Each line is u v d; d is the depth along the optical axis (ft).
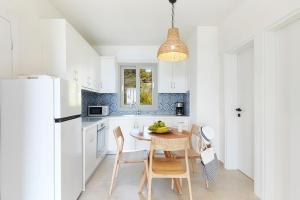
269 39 7.52
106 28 12.48
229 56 11.24
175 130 10.14
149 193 7.22
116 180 9.96
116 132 8.97
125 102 16.70
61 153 6.37
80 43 10.32
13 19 7.03
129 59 16.17
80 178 8.34
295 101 6.56
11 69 6.95
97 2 9.22
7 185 6.27
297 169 6.48
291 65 6.74
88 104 15.33
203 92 12.44
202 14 10.67
